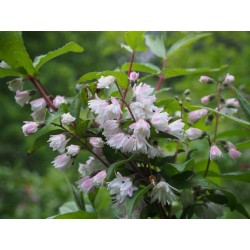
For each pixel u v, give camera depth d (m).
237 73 0.43
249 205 0.46
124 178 0.17
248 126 0.19
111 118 0.17
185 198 0.19
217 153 0.19
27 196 0.57
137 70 0.24
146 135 0.16
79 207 0.21
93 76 0.19
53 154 0.92
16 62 0.20
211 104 0.30
